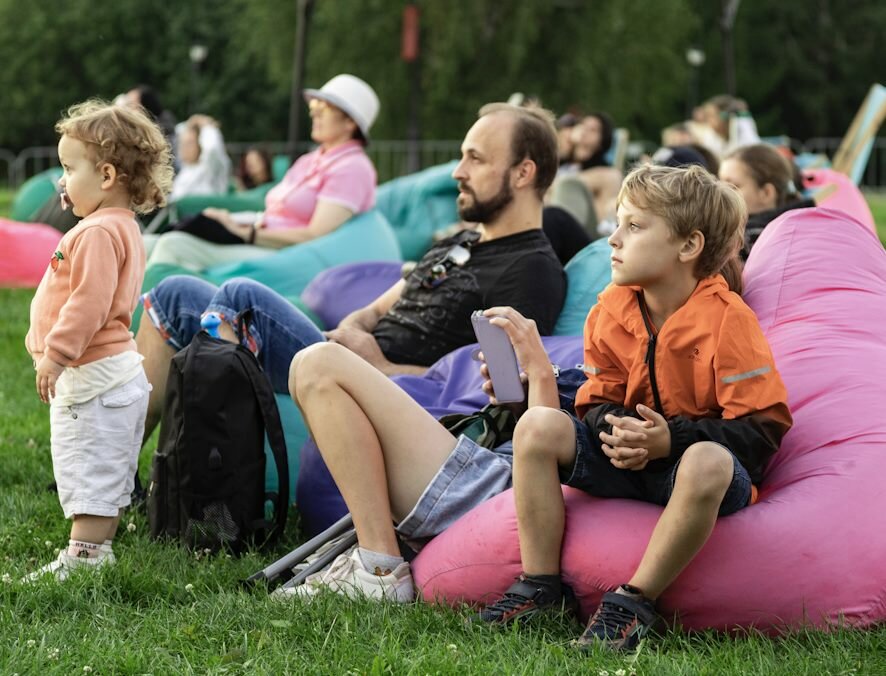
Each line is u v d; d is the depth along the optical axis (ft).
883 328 12.35
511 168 14.88
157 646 9.93
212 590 11.49
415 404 11.73
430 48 91.76
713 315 10.19
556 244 19.06
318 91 23.76
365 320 16.11
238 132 124.77
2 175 92.53
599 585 10.37
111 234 12.05
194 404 12.60
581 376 12.45
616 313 10.70
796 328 12.39
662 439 9.91
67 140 12.30
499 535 10.82
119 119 12.32
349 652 9.72
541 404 11.60
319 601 10.80
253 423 12.75
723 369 10.07
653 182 10.28
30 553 13.06
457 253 15.19
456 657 9.53
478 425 12.26
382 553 11.27
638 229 10.31
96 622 10.54
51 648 9.75
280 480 12.89
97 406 12.12
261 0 98.17
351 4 92.02
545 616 10.38
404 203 29.50
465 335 15.05
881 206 63.36
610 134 29.55
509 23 91.86
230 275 21.57
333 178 23.61
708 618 10.20
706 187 10.25
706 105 41.32
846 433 10.98
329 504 13.16
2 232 31.17
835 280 12.93
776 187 16.46
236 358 12.71
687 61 115.14
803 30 125.70
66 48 126.62
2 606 10.77
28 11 125.18
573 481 10.49
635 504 10.53
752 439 9.98
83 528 12.25
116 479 12.27
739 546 10.08
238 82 123.44
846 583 10.14
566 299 15.24
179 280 14.64
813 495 10.41
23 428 18.39
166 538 12.91
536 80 93.56
